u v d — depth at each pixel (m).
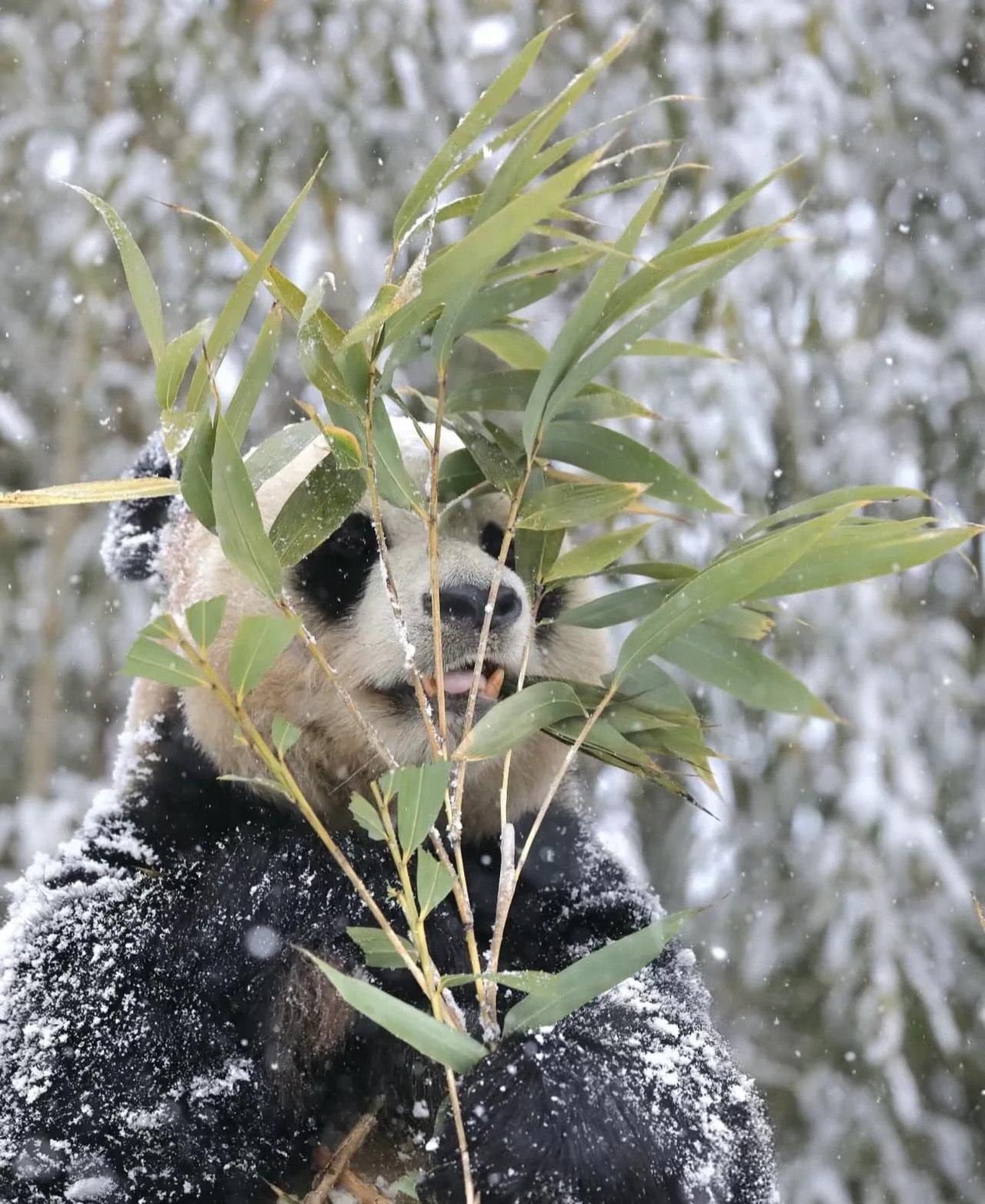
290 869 2.71
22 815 5.75
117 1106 2.52
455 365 5.26
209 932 2.65
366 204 5.73
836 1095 5.39
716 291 5.66
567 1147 2.22
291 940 2.64
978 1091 5.51
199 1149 2.53
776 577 2.18
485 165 5.73
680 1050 2.56
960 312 5.91
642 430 5.57
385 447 2.18
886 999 5.36
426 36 5.89
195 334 1.95
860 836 5.51
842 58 5.89
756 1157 2.66
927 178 5.98
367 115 5.77
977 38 6.14
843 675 5.64
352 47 5.86
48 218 6.05
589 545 2.35
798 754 5.66
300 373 5.89
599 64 1.99
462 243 1.95
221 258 5.80
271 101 5.76
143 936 2.66
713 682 2.37
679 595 2.16
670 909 5.66
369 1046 2.79
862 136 5.91
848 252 5.89
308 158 5.76
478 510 3.15
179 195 5.76
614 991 2.62
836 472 5.69
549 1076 2.29
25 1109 2.50
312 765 3.01
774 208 5.65
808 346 5.81
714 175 5.70
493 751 2.12
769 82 5.81
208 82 5.87
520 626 2.80
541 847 3.11
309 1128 2.69
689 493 2.40
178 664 1.96
